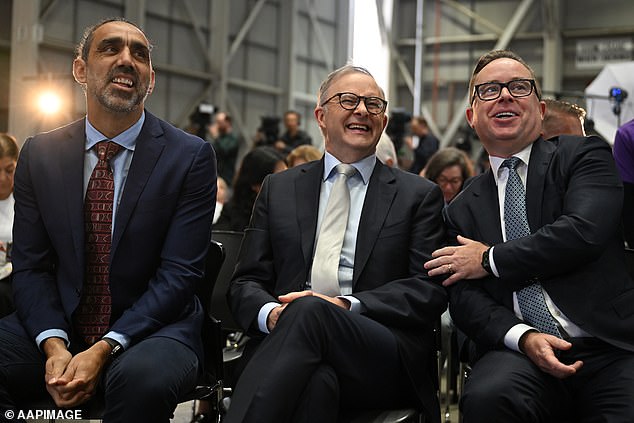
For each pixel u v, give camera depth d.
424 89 14.13
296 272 2.44
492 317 2.28
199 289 2.50
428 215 2.47
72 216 2.35
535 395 2.11
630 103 6.80
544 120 3.03
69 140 2.43
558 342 2.16
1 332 2.31
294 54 13.84
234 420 1.95
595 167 2.32
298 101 14.13
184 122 12.26
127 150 2.42
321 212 2.52
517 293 2.33
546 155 2.40
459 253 2.35
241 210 3.92
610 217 2.25
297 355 2.02
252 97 13.34
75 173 2.38
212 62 12.62
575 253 2.21
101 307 2.35
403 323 2.30
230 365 2.90
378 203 2.47
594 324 2.22
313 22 14.24
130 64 2.34
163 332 2.28
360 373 2.14
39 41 10.18
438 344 2.47
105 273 2.36
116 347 2.21
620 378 2.12
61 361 2.14
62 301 2.35
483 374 2.16
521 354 2.22
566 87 13.19
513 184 2.40
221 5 12.59
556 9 12.80
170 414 2.12
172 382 2.12
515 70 2.42
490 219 2.41
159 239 2.38
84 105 10.53
